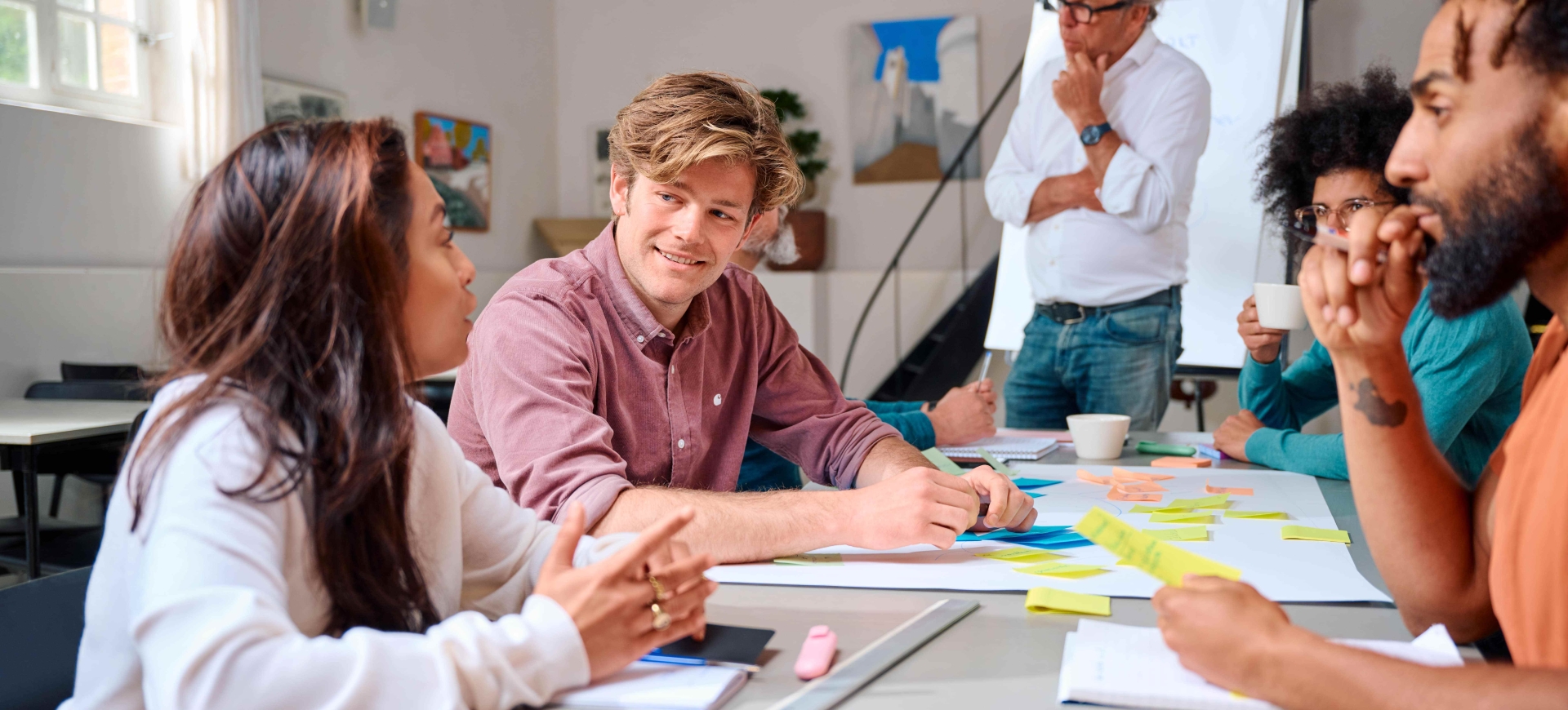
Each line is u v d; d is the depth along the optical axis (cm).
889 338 624
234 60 420
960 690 71
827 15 626
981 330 592
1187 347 391
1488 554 80
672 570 76
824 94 630
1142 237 308
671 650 78
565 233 653
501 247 627
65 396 319
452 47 582
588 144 680
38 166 364
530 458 117
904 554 112
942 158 611
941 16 605
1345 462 149
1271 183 191
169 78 420
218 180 70
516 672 65
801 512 110
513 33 637
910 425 178
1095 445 177
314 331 68
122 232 396
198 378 68
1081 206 315
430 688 61
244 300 67
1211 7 387
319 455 66
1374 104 165
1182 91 311
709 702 68
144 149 404
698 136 122
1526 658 69
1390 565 83
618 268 137
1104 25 313
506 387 122
